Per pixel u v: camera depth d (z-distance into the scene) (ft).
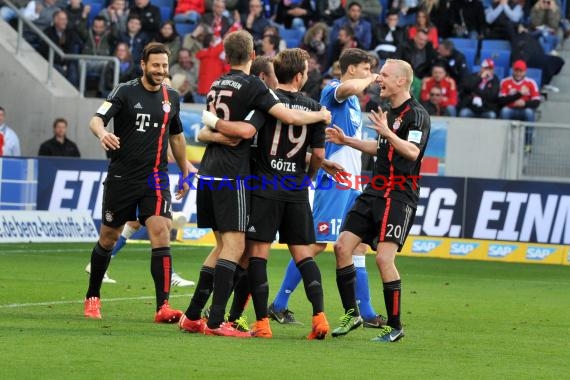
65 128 235.81
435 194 223.10
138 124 112.16
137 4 264.52
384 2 285.43
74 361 83.56
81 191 222.69
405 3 276.82
